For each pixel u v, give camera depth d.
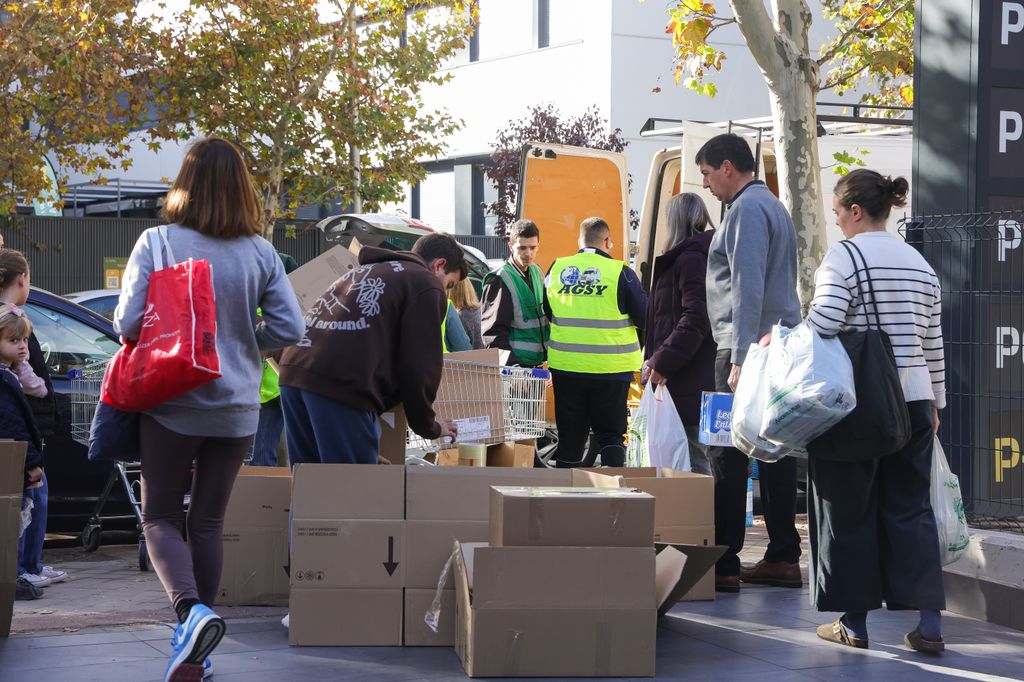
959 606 5.87
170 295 4.07
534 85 24.67
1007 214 6.26
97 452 4.27
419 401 5.02
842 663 4.82
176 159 29.52
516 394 6.51
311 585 4.96
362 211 21.47
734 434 5.20
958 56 6.36
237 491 5.65
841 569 5.00
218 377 4.05
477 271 13.64
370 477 5.02
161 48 20.25
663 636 5.23
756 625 5.44
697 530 5.93
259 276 4.34
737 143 6.14
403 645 5.00
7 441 4.98
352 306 5.04
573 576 4.54
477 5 21.80
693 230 6.67
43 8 18.20
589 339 7.66
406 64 20.89
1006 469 6.28
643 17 22.81
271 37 19.98
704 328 6.44
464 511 5.06
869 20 14.38
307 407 5.06
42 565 6.67
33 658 4.69
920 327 5.05
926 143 6.55
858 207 5.18
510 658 4.50
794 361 4.86
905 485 5.03
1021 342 6.30
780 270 6.02
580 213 11.05
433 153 21.56
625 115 22.73
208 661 4.44
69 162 20.62
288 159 20.89
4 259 6.04
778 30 9.58
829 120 11.52
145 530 4.25
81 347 7.89
